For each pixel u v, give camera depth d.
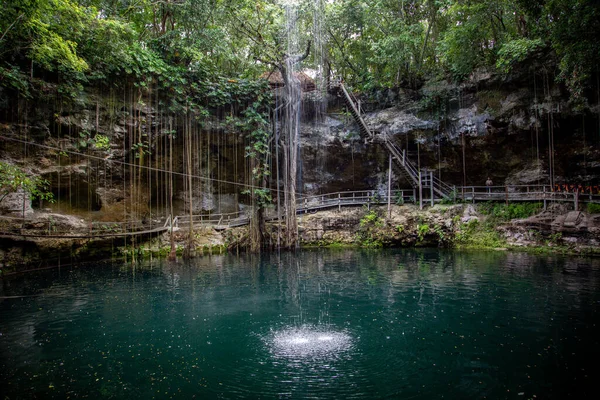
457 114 22.50
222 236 22.36
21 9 12.29
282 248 22.23
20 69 15.85
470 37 19.59
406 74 24.42
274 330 7.62
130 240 19.89
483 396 4.71
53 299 10.49
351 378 5.34
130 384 5.26
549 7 12.88
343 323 7.95
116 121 19.81
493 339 6.69
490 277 11.91
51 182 17.88
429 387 4.99
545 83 19.33
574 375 5.23
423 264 15.03
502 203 19.77
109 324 8.19
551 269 12.73
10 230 14.01
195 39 20.62
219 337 7.28
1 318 8.64
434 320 7.89
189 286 12.18
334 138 25.69
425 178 23.75
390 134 24.36
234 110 24.14
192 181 24.19
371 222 22.39
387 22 24.61
